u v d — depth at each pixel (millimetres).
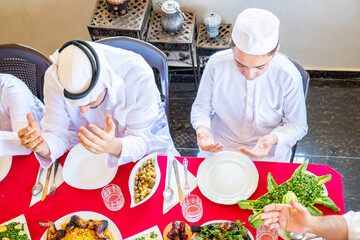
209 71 1954
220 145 1771
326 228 1450
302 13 2756
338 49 2951
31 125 1652
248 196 1634
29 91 2113
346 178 2674
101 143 1601
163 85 2176
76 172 1790
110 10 2760
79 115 1954
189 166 1777
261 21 1559
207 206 1639
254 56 1597
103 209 1670
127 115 1928
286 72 1820
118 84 1762
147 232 1584
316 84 3152
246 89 1925
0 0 2994
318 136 2887
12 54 2129
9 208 1709
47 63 2109
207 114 2088
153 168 1753
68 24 3137
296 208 1398
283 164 1728
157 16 2902
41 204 1707
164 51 2824
